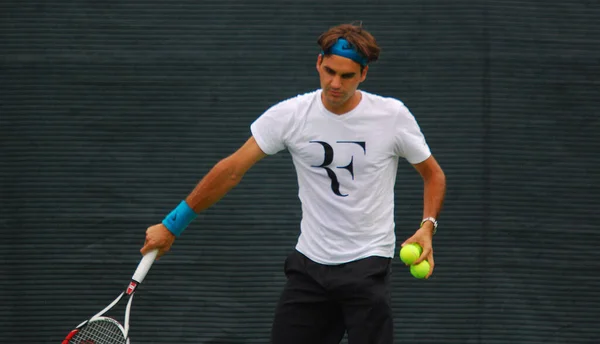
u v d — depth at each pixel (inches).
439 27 620.1
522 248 615.5
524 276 614.5
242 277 620.7
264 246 621.6
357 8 622.8
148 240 441.1
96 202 621.9
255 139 436.8
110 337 469.7
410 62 620.4
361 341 436.1
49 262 620.4
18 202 621.3
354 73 407.8
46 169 622.2
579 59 616.4
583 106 617.6
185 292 620.7
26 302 618.2
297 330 457.1
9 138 622.2
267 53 622.5
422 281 618.8
